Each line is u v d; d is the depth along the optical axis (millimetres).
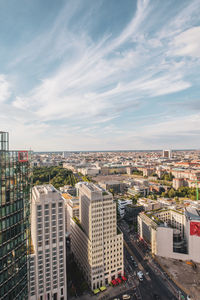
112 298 153375
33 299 140625
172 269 187500
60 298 148750
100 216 167375
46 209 143125
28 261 105562
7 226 87188
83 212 185250
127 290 161500
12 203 90750
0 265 82312
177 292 158125
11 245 88625
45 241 143375
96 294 158250
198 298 151375
